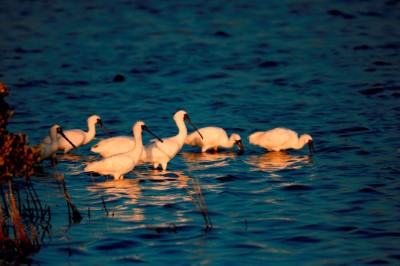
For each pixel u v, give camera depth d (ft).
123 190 55.11
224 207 50.47
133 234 44.91
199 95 100.58
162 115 88.63
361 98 93.81
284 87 103.40
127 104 95.35
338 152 67.46
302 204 51.01
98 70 118.42
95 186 56.49
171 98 98.94
